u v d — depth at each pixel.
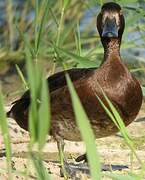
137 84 10.49
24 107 11.35
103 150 11.99
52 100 10.47
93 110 10.23
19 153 11.70
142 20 15.08
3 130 7.77
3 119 7.62
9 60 18.41
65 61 13.89
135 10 12.82
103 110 10.21
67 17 18.53
